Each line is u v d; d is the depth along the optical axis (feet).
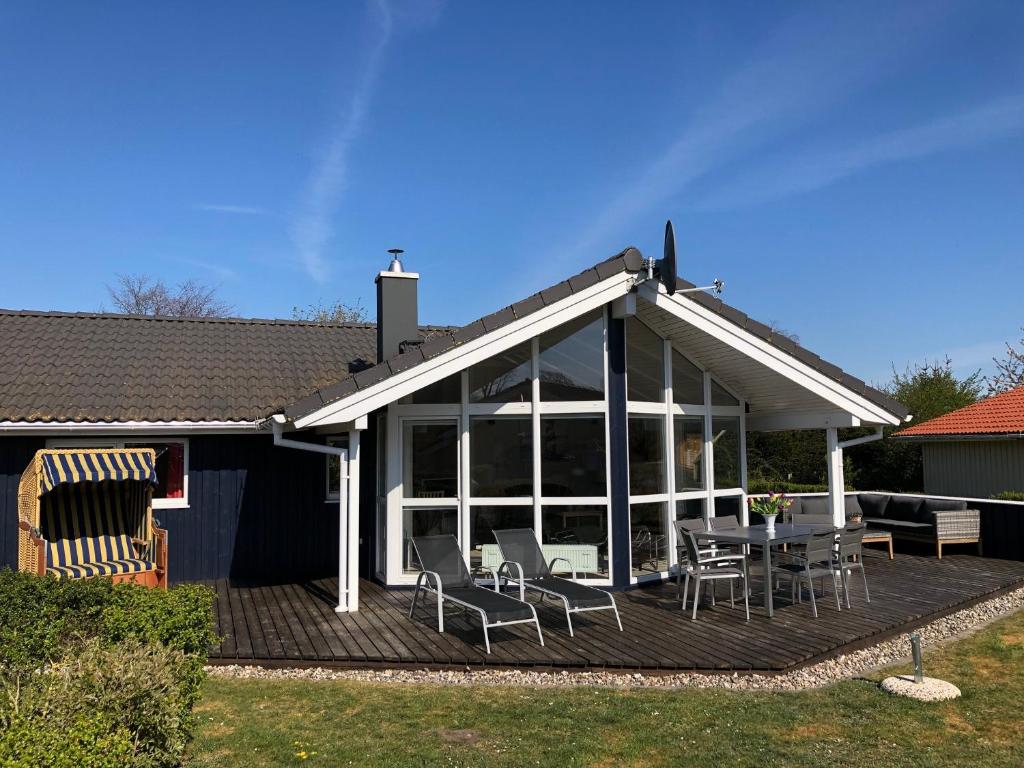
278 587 37.86
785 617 30.60
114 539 37.58
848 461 84.38
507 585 35.04
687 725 19.53
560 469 36.22
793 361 37.78
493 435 36.37
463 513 35.96
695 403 40.86
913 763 17.24
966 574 40.65
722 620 30.14
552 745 18.16
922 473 80.43
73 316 51.93
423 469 36.58
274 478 42.19
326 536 42.86
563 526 36.04
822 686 23.13
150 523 36.11
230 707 20.93
